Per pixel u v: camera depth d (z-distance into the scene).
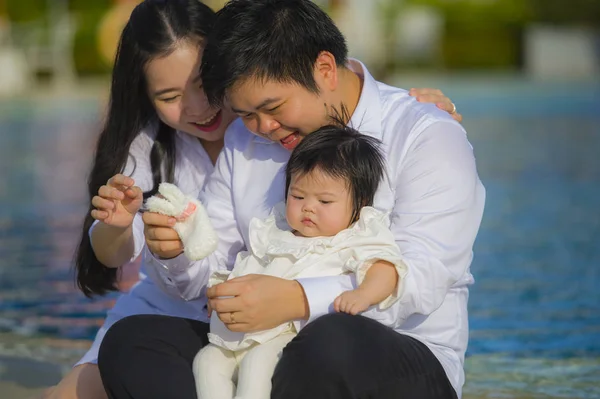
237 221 5.18
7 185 15.12
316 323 3.95
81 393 4.97
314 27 4.55
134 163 5.53
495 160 17.39
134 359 4.12
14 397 5.68
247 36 4.45
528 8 41.75
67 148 19.50
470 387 5.96
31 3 37.31
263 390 4.04
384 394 3.90
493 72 41.59
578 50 40.88
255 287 4.10
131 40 5.25
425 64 40.03
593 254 10.31
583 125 22.80
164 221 4.49
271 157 5.10
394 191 4.66
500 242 11.01
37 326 7.61
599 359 6.66
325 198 4.48
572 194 13.96
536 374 6.28
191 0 5.27
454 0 42.47
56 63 35.03
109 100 5.52
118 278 5.78
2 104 29.20
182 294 5.03
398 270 4.11
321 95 4.62
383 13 37.69
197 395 4.11
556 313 8.07
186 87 5.18
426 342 4.51
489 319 7.90
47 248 10.66
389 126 4.80
